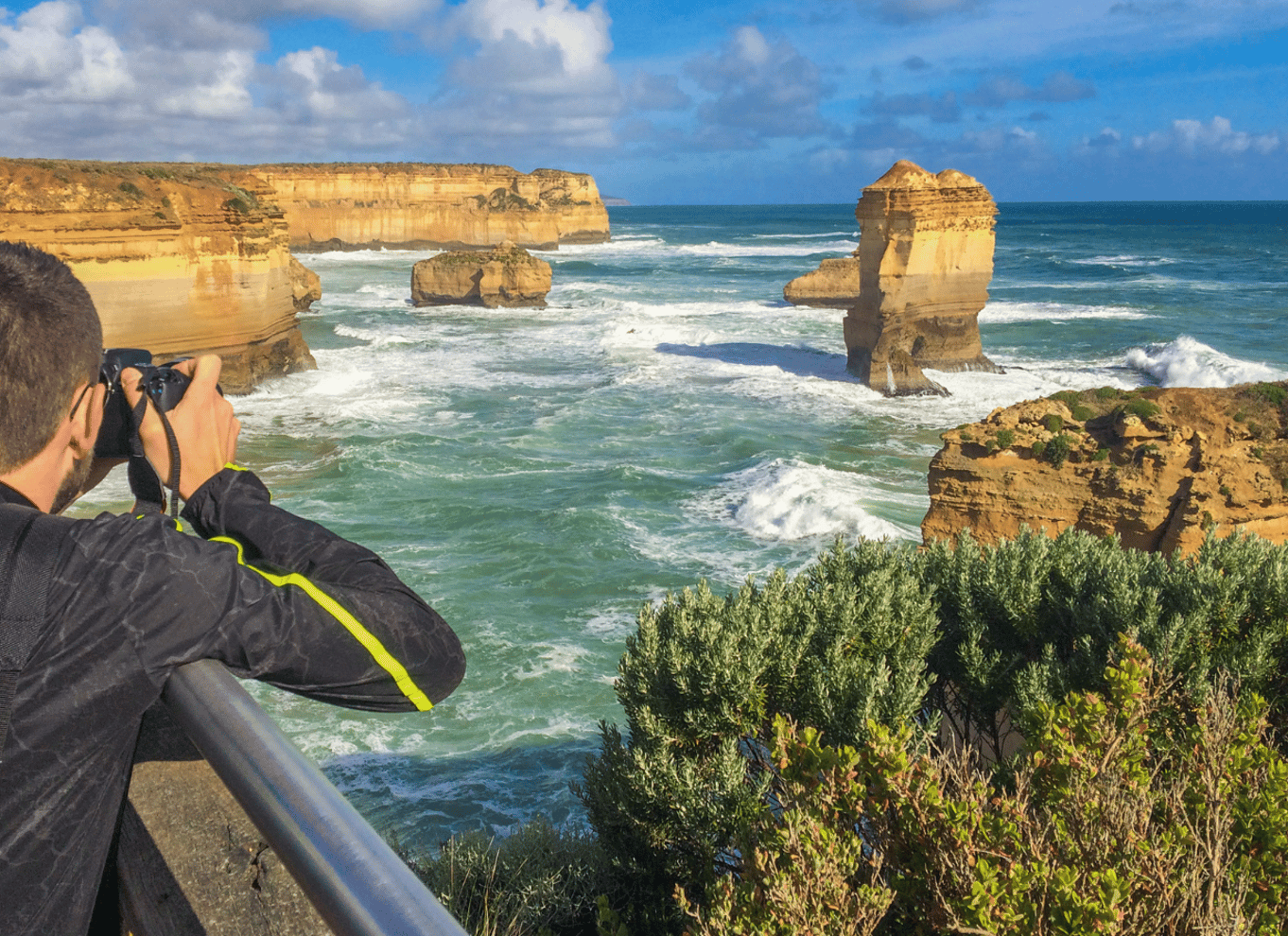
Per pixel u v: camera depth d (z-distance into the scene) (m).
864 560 6.18
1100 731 3.69
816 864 3.15
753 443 30.75
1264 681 5.15
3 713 0.94
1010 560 6.18
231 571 1.06
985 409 37.06
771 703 5.05
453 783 11.49
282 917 1.26
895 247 40.25
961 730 5.98
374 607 1.12
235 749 0.93
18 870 0.95
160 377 1.28
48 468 1.14
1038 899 2.95
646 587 18.44
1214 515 13.72
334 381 40.25
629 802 4.81
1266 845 3.21
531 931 5.34
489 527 21.98
